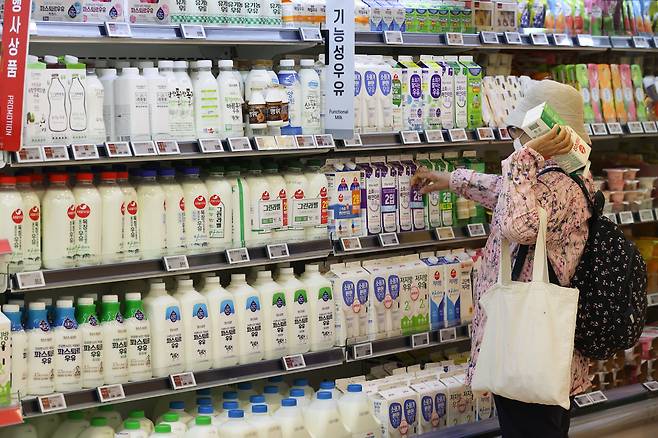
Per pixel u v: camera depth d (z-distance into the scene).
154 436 4.12
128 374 4.19
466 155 5.44
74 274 4.02
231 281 4.62
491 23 5.51
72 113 4.01
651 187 6.27
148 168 4.38
